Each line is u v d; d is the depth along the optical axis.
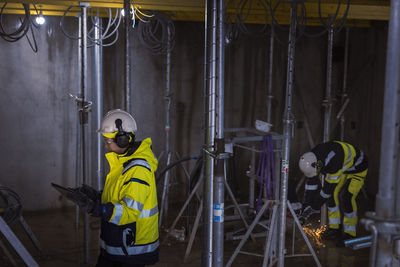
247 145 5.88
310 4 3.94
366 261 3.77
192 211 5.09
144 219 2.23
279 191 3.35
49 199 5.12
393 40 1.38
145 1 3.69
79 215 5.02
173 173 5.64
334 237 4.28
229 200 5.56
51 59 4.93
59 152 5.11
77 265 3.62
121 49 5.22
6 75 4.74
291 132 3.04
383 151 1.44
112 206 2.10
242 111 5.91
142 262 2.27
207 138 2.33
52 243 4.13
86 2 3.48
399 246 1.52
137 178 2.14
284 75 6.05
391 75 1.40
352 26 5.50
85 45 3.46
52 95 4.99
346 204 4.11
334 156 3.80
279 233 3.11
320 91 6.23
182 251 3.99
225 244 4.18
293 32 2.94
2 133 4.80
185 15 4.96
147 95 5.41
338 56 6.07
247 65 5.85
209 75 2.28
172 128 5.59
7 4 4.21
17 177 4.92
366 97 5.86
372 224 1.47
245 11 4.23
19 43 4.75
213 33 2.24
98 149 4.66
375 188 5.73
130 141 2.30
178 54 5.51
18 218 3.64
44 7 4.34
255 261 3.77
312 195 3.88
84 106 3.48
